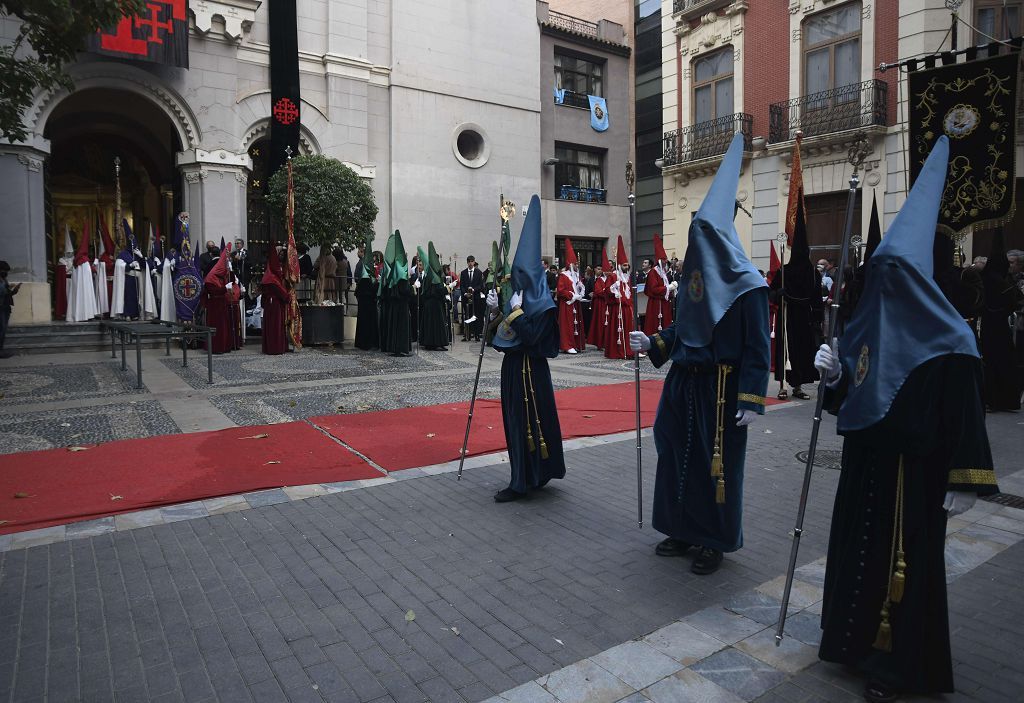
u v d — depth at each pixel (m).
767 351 3.71
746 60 20.03
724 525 3.91
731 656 3.10
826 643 2.88
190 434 7.26
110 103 18.39
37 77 9.46
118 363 12.60
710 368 3.94
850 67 17.75
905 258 2.72
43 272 15.66
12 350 13.65
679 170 21.48
